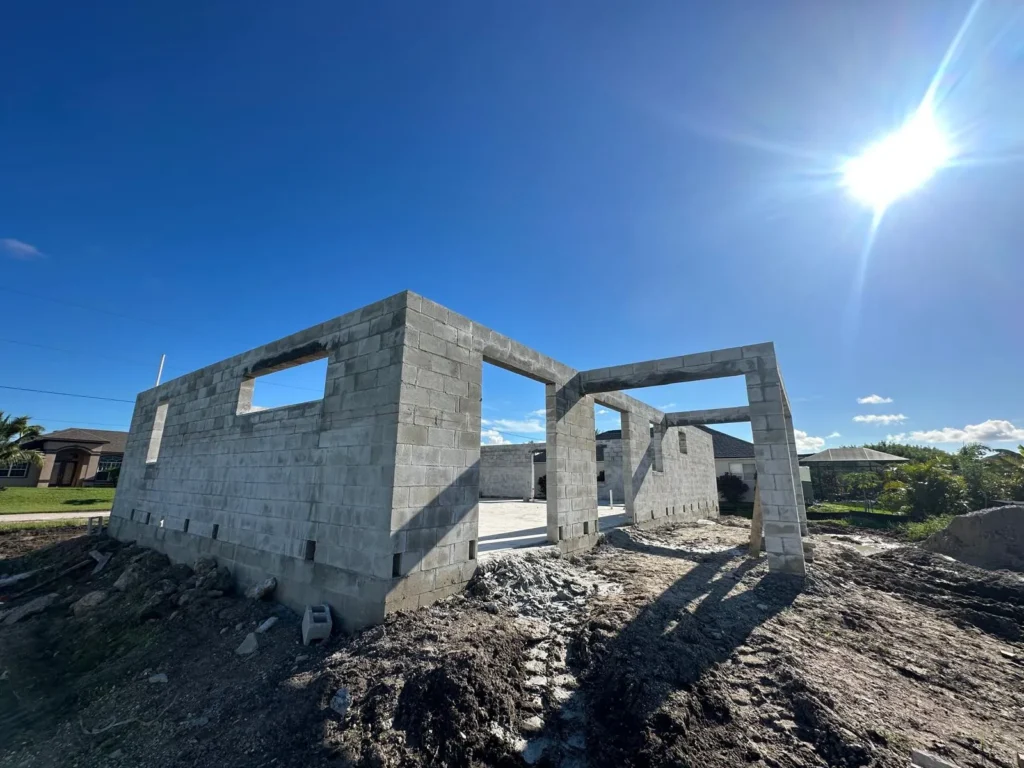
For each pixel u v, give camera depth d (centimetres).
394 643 470
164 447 1081
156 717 467
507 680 420
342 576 577
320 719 385
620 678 414
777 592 701
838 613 642
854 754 343
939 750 355
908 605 724
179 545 927
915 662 523
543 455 2511
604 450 2200
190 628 647
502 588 626
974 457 1992
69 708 521
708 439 2028
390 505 542
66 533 1509
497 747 355
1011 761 346
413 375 591
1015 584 753
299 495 677
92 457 2984
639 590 641
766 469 820
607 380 982
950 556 1010
